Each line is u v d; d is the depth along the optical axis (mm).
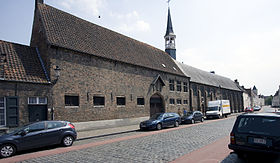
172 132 13852
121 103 18781
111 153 7652
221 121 22797
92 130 15211
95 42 18172
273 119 5516
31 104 12320
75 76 14828
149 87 22266
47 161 6812
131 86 19797
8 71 11812
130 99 19547
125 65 19391
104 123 16531
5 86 11320
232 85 55156
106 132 14125
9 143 7926
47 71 13609
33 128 8773
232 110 50188
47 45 13867
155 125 15633
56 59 13836
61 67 14023
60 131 9414
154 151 7789
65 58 14375
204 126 17281
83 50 15609
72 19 18156
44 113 12898
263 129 5520
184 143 9391
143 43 26859
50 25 15195
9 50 13094
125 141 10508
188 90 30359
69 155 7586
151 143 9609
